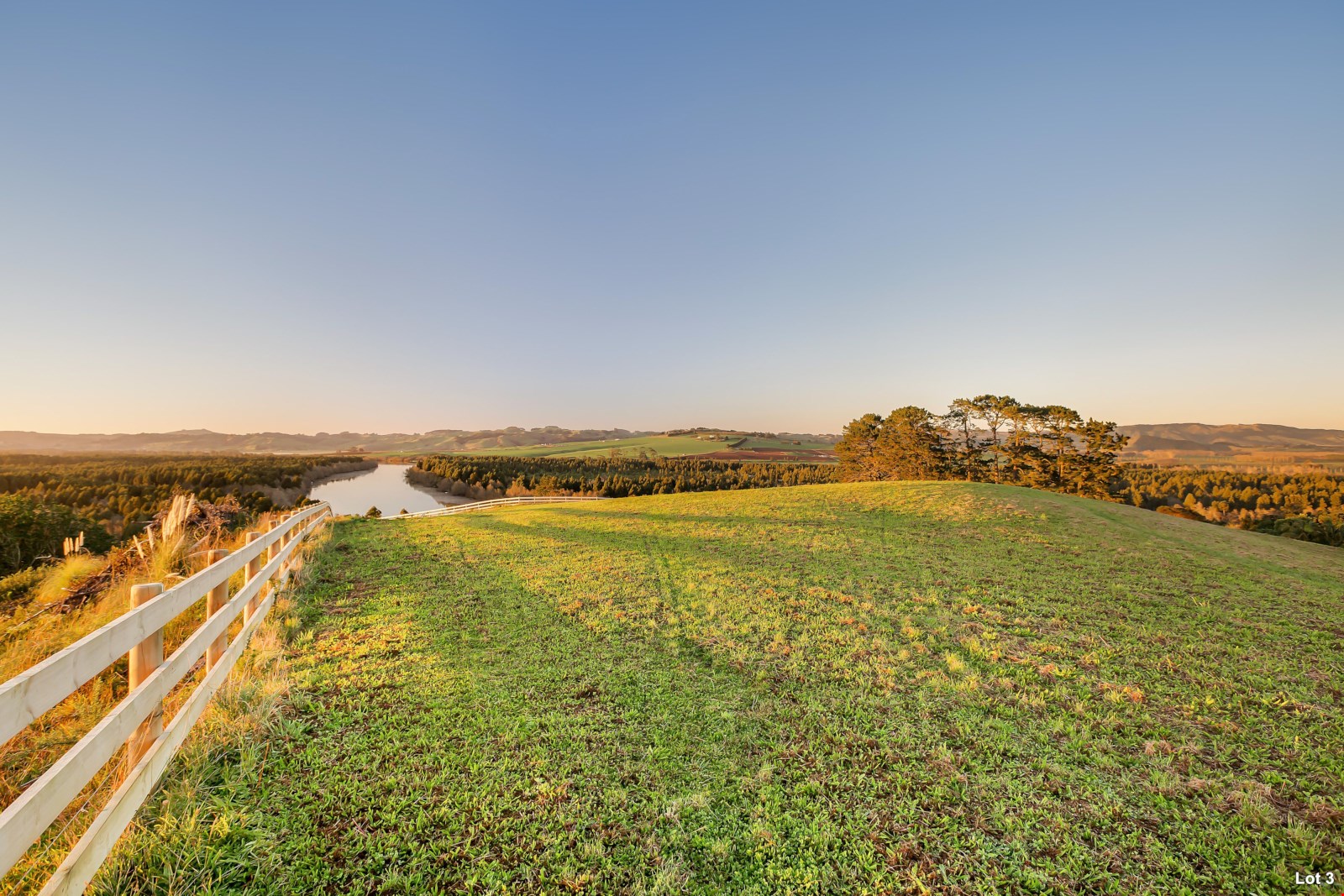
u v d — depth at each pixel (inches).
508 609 334.3
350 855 128.6
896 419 2449.6
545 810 149.1
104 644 115.4
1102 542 603.2
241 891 115.6
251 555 263.6
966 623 330.0
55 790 95.0
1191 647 301.7
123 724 120.7
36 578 357.1
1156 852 142.9
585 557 504.1
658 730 195.0
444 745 176.9
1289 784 174.9
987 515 753.6
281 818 138.0
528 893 123.0
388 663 242.8
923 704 222.7
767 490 1129.4
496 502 1344.7
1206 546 639.8
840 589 402.0
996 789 167.5
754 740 191.3
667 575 435.2
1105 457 2031.3
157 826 125.9
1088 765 182.2
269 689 200.4
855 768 175.8
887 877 132.5
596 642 280.8
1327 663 283.4
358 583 393.4
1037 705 224.4
